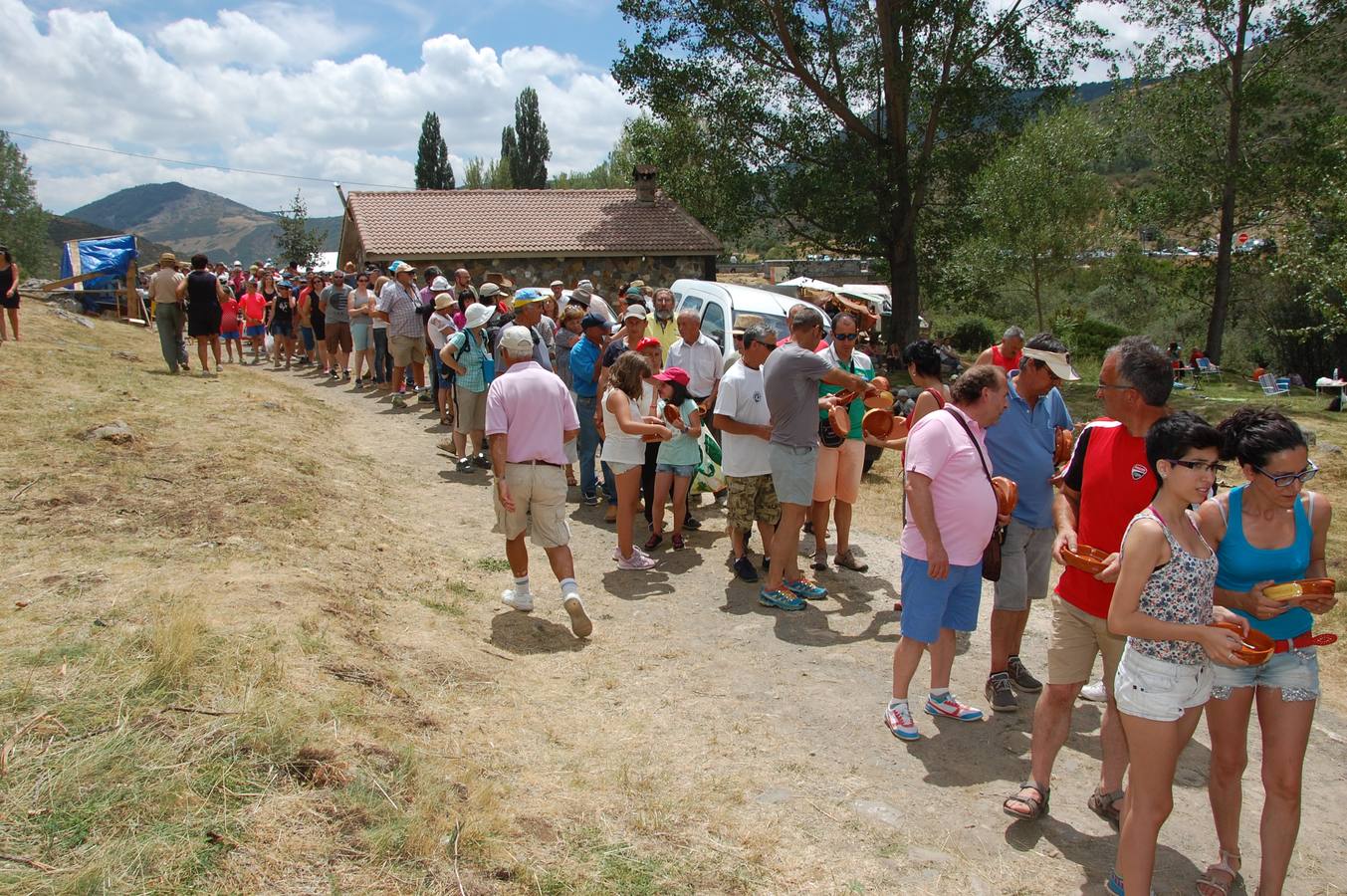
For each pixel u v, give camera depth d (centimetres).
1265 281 3259
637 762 419
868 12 2661
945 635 477
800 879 338
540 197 2745
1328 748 499
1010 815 392
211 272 1295
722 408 684
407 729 393
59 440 728
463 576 665
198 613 430
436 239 2450
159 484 668
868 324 1062
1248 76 2852
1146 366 373
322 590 523
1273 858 329
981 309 3741
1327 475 1269
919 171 2656
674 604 658
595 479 927
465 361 970
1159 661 306
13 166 7462
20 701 337
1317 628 685
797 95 2758
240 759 328
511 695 469
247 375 1355
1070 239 3053
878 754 446
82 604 431
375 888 285
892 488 1116
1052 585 788
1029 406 501
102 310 2019
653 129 2944
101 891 257
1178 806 417
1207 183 2945
